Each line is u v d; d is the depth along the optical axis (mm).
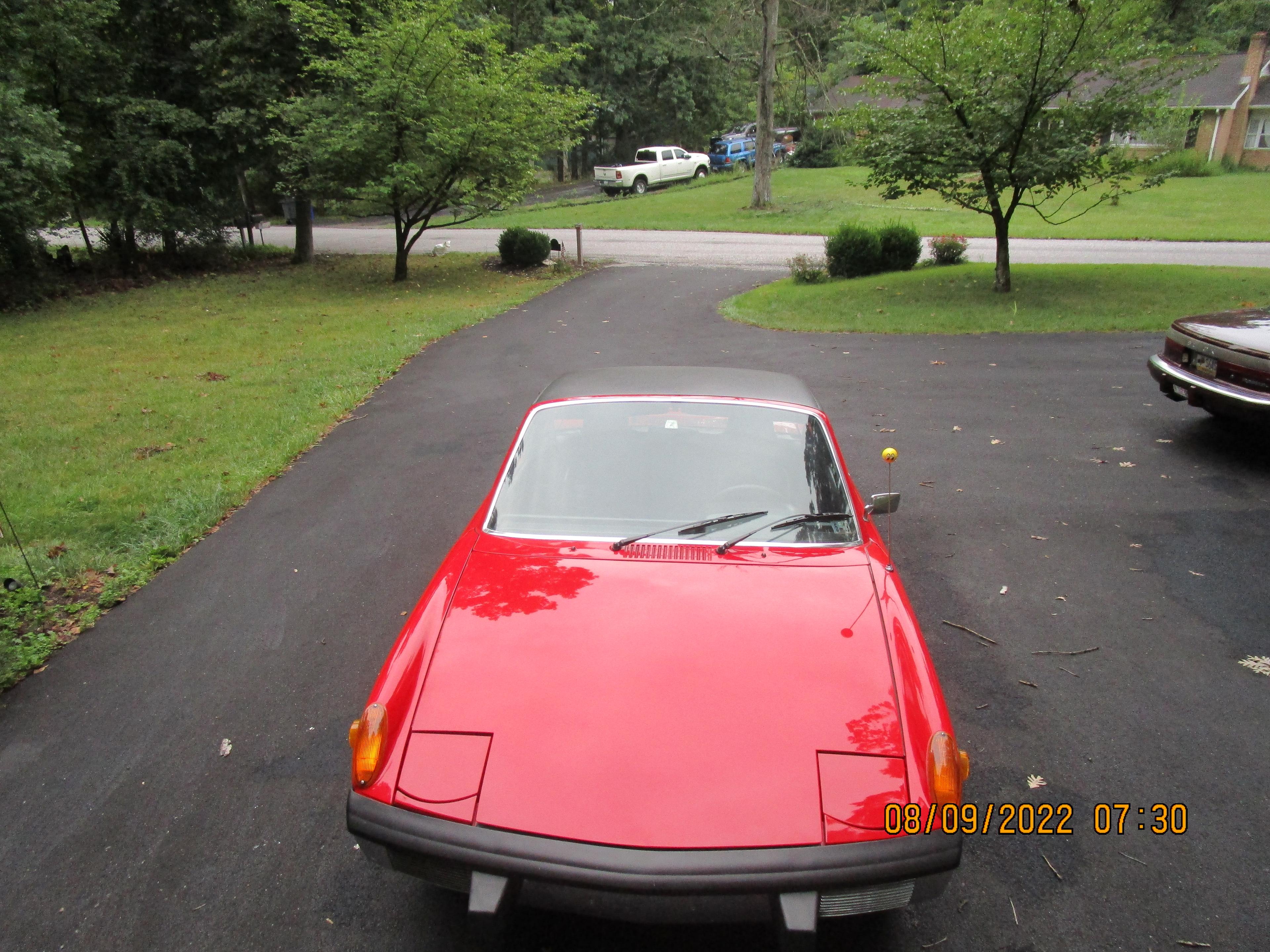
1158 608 4691
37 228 20453
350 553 5508
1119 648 4285
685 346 12617
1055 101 15195
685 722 2367
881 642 2686
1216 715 3725
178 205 24703
